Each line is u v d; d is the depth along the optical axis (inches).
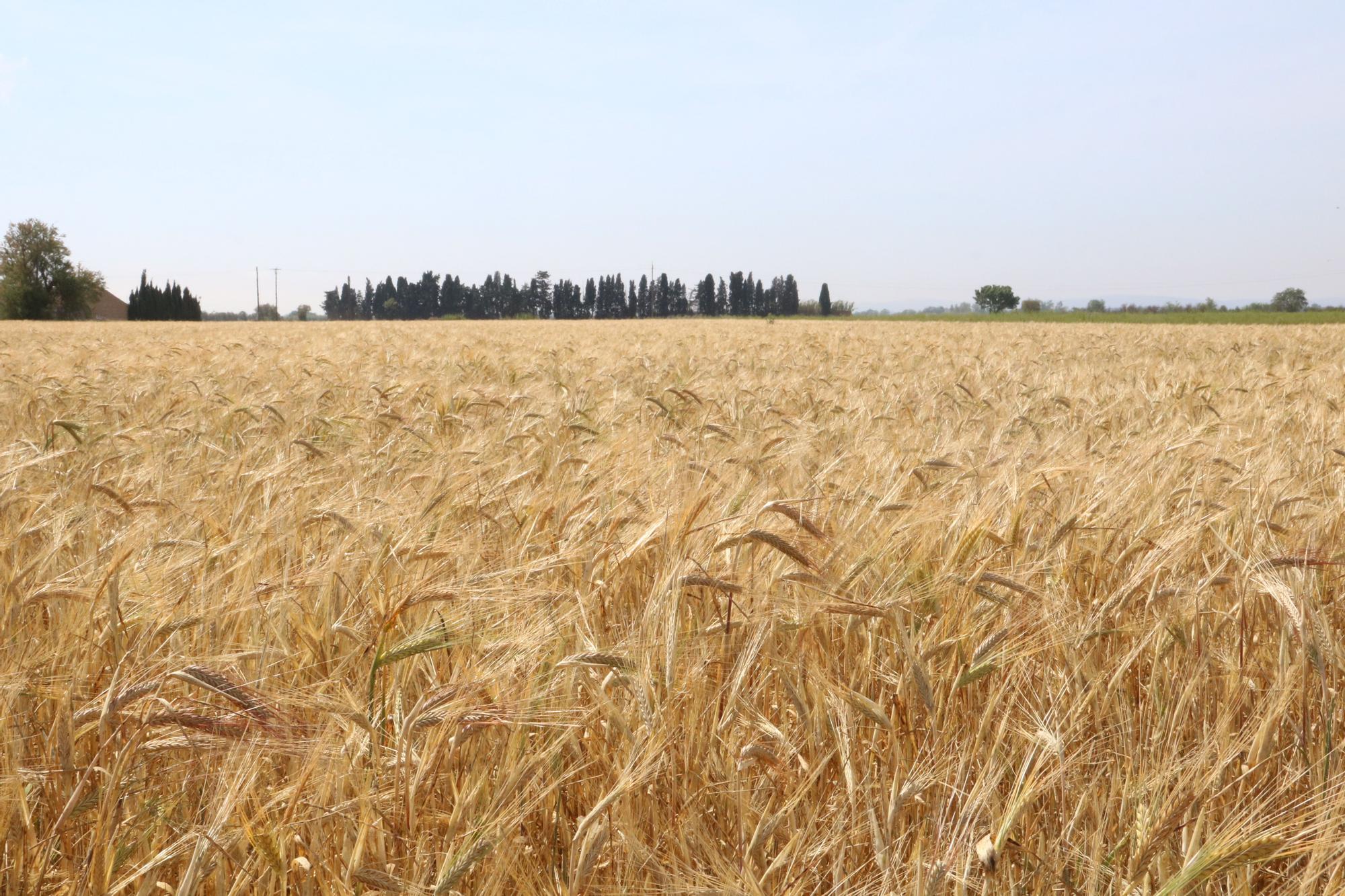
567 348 864.3
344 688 101.9
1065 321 2962.6
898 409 360.5
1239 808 92.9
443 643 101.6
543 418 316.8
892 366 625.0
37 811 90.3
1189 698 101.7
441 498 169.0
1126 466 195.9
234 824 84.0
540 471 219.3
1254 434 281.6
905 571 124.8
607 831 83.8
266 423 320.2
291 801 83.4
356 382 476.7
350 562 138.3
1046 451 224.5
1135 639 119.3
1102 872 83.1
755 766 97.0
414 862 85.5
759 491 163.6
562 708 96.9
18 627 112.8
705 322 2468.0
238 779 80.4
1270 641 122.2
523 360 693.9
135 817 86.2
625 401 385.4
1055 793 96.3
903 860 82.9
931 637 114.8
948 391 438.0
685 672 105.7
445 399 363.9
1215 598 134.5
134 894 82.6
